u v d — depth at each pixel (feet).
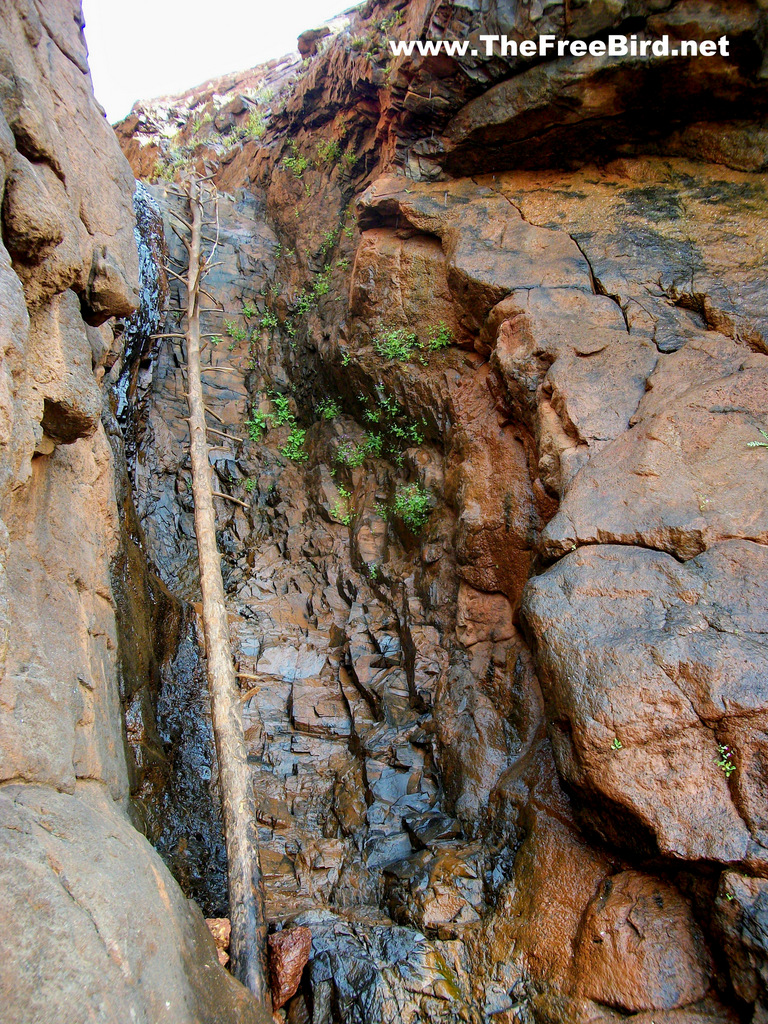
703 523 15.21
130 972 7.95
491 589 21.44
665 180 25.02
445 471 25.34
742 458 16.15
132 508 24.32
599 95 23.89
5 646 8.73
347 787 20.70
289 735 23.09
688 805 12.43
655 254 22.97
